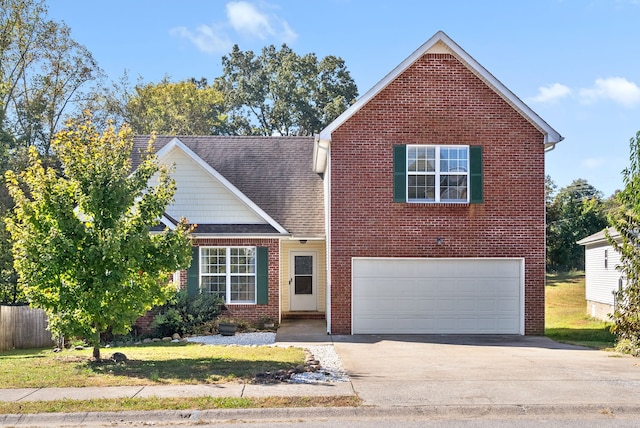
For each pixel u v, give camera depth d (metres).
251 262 21.62
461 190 19.52
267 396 10.34
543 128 19.38
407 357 14.79
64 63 38.81
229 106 60.06
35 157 13.39
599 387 11.23
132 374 12.02
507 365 13.55
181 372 12.18
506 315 19.47
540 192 19.44
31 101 38.72
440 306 19.41
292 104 57.62
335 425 9.23
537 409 9.89
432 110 19.44
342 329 19.34
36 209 13.00
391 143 19.39
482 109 19.47
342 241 19.36
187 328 19.73
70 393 10.61
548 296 34.25
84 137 13.55
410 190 19.50
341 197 19.36
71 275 12.98
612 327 16.16
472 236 19.41
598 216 45.38
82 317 13.24
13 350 21.11
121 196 13.09
